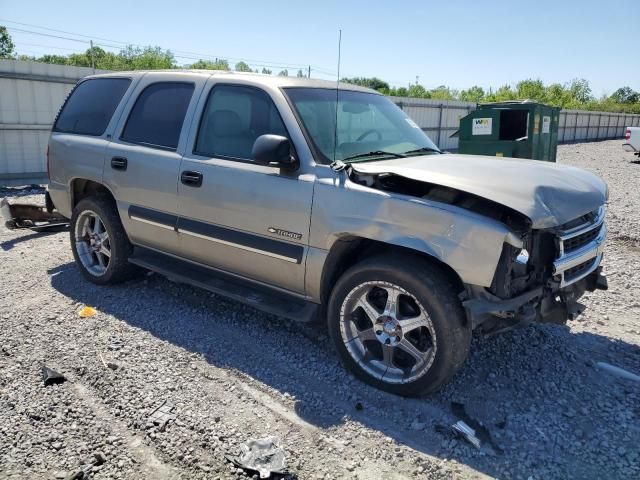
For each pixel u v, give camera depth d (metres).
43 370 3.65
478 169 3.49
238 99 4.17
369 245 3.69
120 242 5.05
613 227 8.56
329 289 3.78
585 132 42.16
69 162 5.32
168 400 3.36
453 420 3.21
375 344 3.67
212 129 4.29
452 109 27.17
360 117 4.30
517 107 11.12
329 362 3.88
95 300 4.96
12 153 12.34
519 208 3.00
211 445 2.94
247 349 4.05
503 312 3.13
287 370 3.76
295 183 3.67
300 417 3.23
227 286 4.33
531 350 4.11
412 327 3.34
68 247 6.76
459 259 3.09
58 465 2.77
